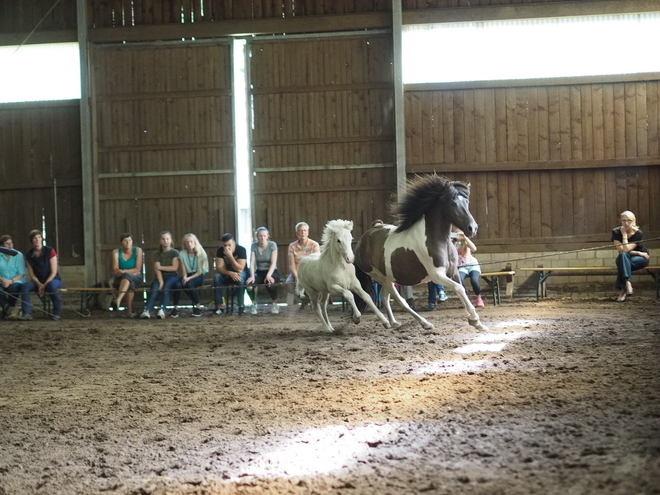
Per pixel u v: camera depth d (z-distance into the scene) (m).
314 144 14.27
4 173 14.76
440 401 4.41
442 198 7.95
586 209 13.71
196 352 7.54
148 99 14.50
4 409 5.00
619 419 3.66
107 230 14.55
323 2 14.27
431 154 13.96
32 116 14.71
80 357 7.54
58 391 5.62
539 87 13.77
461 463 3.14
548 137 13.74
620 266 11.49
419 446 3.46
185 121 14.48
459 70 13.98
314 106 14.27
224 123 14.42
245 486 3.08
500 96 13.84
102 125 14.59
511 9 13.73
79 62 14.56
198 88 14.45
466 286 13.93
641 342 6.51
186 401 4.99
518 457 3.15
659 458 2.97
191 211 14.46
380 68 14.13
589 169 13.72
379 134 14.14
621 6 13.50
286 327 9.77
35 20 14.71
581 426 3.57
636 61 13.63
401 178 13.84
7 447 4.01
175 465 3.51
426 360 6.14
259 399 4.91
